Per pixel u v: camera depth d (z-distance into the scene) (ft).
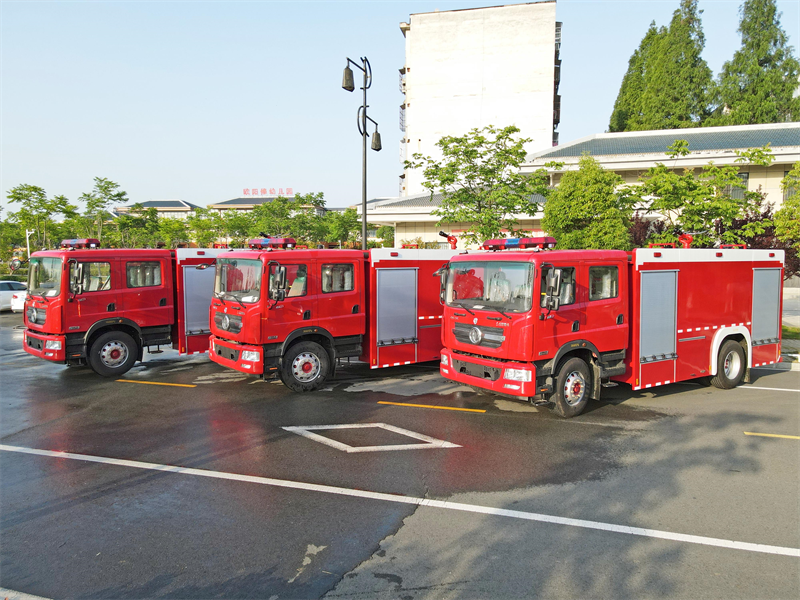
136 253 35.96
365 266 33.68
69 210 110.42
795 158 86.58
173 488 18.53
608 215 54.44
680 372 29.60
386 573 13.39
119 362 35.94
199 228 159.74
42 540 15.11
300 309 30.91
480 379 26.40
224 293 32.45
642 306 27.76
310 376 31.81
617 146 105.50
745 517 16.31
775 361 34.17
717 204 46.96
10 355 44.14
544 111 159.84
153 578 13.23
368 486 18.62
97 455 21.71
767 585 12.85
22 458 21.42
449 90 164.66
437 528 15.66
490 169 52.24
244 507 17.06
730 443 22.94
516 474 19.62
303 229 133.49
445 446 22.57
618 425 25.45
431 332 35.78
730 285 31.42
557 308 23.89
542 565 13.73
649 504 17.19
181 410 28.09
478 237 54.70
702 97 139.44
